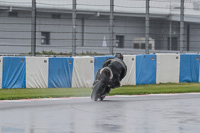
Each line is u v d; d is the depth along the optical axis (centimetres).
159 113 3341
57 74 6500
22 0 13238
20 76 6353
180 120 2934
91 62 6650
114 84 4481
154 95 5203
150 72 7162
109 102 4291
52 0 14062
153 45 16900
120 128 2569
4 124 2722
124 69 4575
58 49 13238
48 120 2917
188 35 17650
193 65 7506
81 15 15175
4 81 6259
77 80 6594
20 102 4288
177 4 16700
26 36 13662
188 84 7162
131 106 3884
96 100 4469
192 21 16938
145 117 3094
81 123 2775
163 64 7269
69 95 5100
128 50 14425
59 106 3881
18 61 6328
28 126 2638
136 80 7044
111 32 7356
